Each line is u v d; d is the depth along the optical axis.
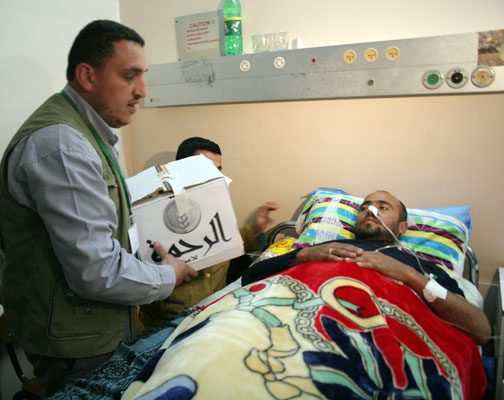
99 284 1.09
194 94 2.28
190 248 1.49
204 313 1.21
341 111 2.03
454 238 1.69
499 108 1.76
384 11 1.87
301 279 1.23
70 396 1.09
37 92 1.96
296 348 0.96
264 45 2.08
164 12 2.32
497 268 1.92
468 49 1.70
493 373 1.62
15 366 1.57
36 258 1.17
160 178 1.49
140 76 1.25
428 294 1.27
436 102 1.85
